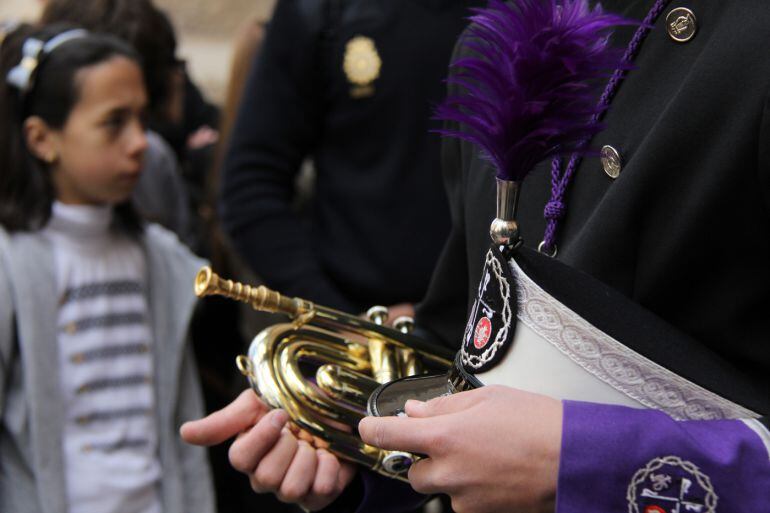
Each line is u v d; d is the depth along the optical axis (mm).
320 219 4637
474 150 2623
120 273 4559
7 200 4387
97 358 4418
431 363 2789
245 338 5668
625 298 2045
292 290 4547
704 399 1978
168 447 4594
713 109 2012
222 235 5598
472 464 1883
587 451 1856
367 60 4387
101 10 5887
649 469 1854
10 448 4262
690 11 2125
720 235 2037
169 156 6020
